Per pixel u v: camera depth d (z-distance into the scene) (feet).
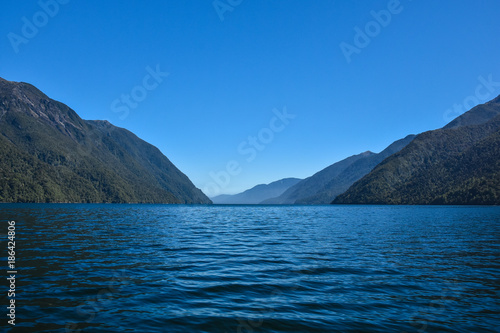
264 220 201.77
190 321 29.96
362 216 253.03
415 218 215.10
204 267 53.57
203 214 293.23
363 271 51.62
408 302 36.35
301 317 31.45
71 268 50.78
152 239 90.68
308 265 56.13
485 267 55.31
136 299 36.19
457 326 29.58
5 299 35.27
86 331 27.17
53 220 156.25
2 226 118.93
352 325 29.63
